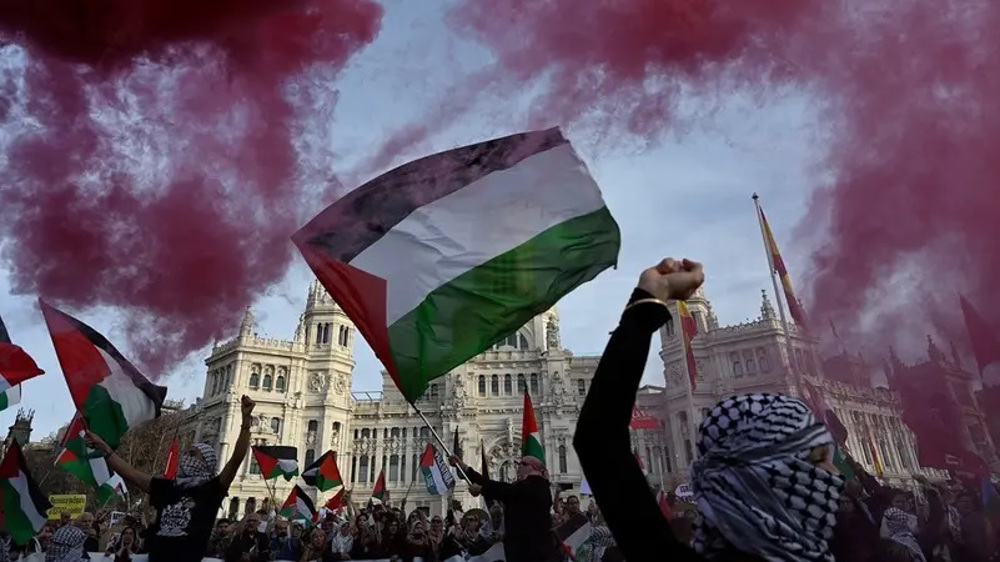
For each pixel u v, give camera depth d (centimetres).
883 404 2081
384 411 9412
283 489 8056
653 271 237
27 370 1093
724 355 7425
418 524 1655
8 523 1240
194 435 8606
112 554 1541
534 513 857
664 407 8069
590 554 1482
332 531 2098
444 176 682
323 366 9206
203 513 747
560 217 628
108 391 1107
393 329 636
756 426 207
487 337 615
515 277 618
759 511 192
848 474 1259
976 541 1098
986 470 1319
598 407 207
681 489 2162
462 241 648
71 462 1552
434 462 2898
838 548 918
